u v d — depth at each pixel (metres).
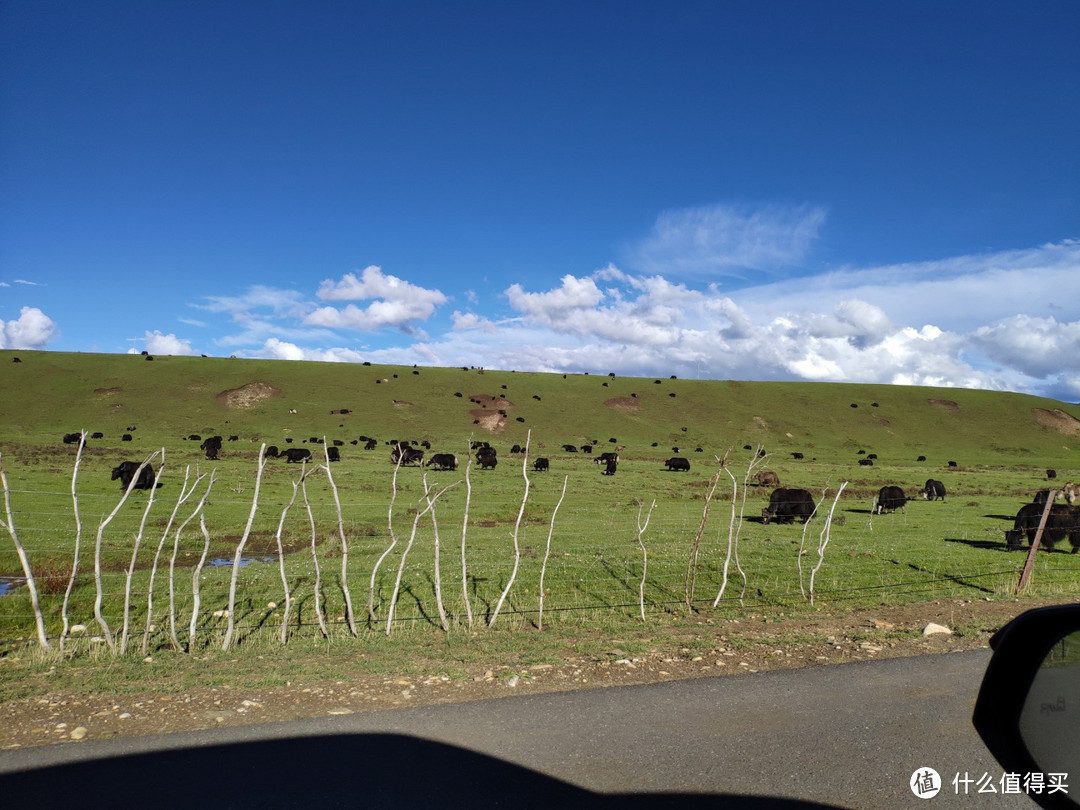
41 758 5.36
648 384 142.00
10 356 119.44
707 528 25.77
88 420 92.69
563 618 10.78
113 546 20.20
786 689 7.24
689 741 5.82
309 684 7.27
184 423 94.12
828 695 7.06
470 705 6.64
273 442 82.50
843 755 5.60
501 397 122.75
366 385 121.62
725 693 7.09
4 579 16.25
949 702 6.90
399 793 4.80
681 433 112.44
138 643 9.25
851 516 31.86
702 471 64.25
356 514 27.92
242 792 4.79
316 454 65.94
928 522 29.47
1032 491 51.56
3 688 7.09
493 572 15.92
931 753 5.66
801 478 57.69
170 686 7.18
